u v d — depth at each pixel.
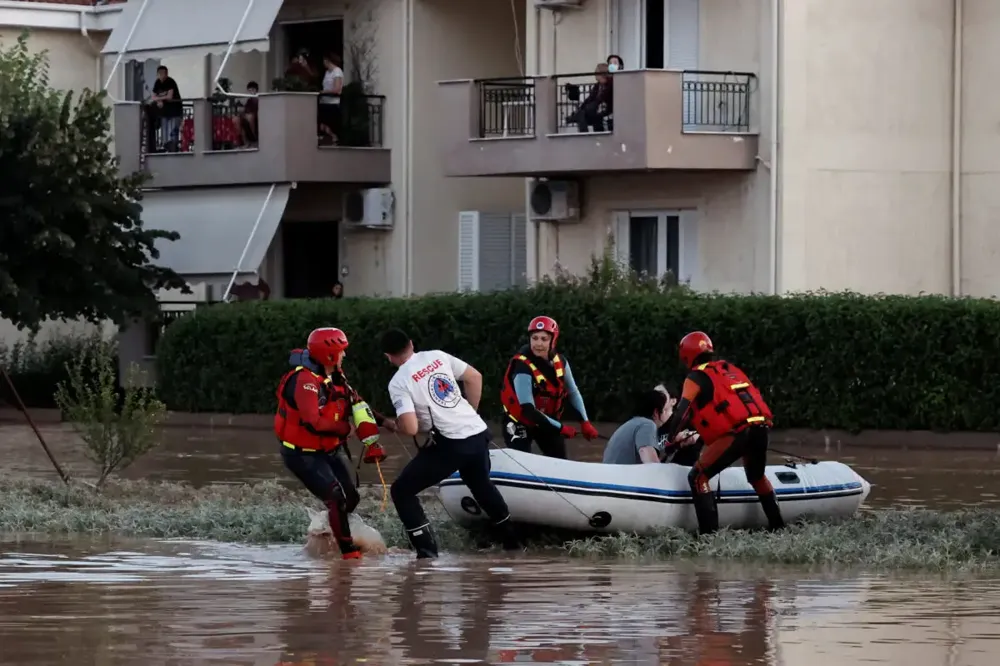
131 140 50.25
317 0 49.91
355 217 47.97
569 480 21.30
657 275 42.66
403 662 13.56
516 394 22.16
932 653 13.95
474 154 43.66
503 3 48.91
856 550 20.12
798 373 36.66
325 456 20.52
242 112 48.50
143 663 13.50
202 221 48.78
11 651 13.98
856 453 34.97
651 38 42.69
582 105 41.69
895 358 35.94
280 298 50.06
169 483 28.41
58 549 20.83
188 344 44.47
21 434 40.34
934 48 41.41
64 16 54.91
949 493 27.67
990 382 35.66
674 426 21.28
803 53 40.28
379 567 19.30
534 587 17.61
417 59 47.84
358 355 41.62
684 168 40.28
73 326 53.53
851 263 40.84
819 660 13.65
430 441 20.36
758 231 40.56
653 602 16.56
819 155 40.50
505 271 48.38
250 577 18.39
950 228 41.47
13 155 44.72
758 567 19.41
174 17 49.91
